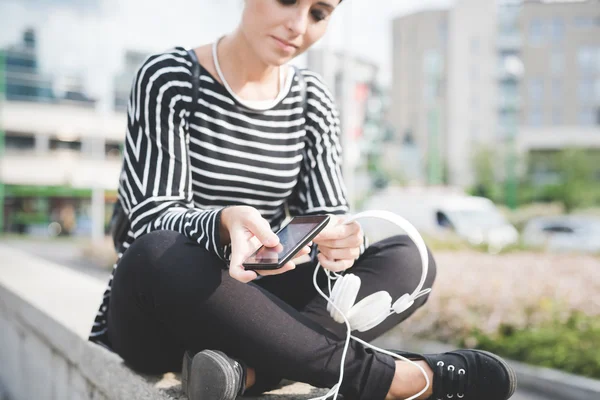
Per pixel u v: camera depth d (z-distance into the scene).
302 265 1.59
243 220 1.23
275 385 1.46
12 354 3.47
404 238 1.55
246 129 1.62
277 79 1.69
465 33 53.81
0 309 3.86
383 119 53.88
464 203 14.91
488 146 45.12
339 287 1.35
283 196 1.72
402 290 1.49
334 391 1.30
